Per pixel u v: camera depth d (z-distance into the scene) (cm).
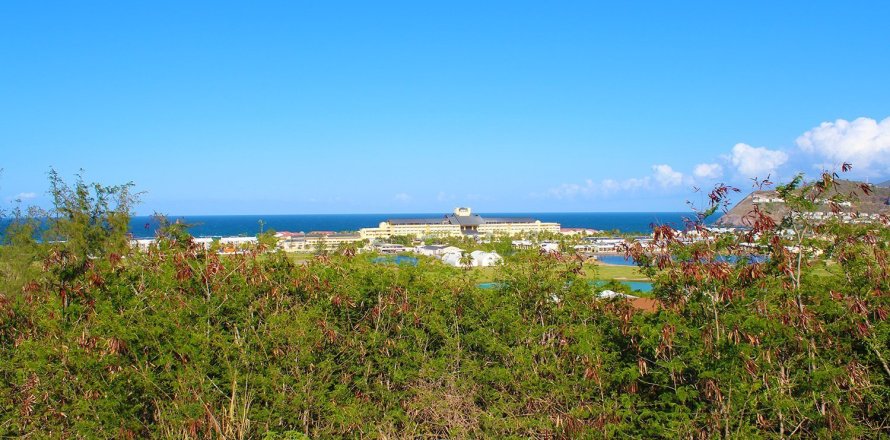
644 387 714
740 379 631
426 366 757
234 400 702
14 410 749
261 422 715
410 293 798
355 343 772
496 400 749
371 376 795
